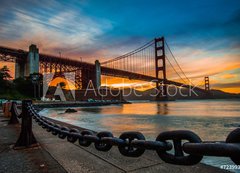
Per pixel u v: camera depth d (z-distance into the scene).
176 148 1.04
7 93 57.59
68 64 86.44
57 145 3.71
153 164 2.62
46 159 2.91
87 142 1.90
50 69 81.75
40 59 76.88
